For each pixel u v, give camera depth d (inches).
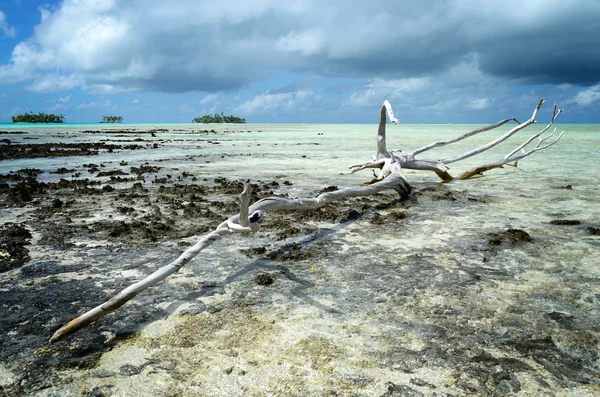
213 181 407.8
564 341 118.3
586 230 227.1
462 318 131.0
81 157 656.4
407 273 167.0
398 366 106.2
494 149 788.0
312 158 645.9
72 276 162.6
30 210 272.5
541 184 380.5
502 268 172.4
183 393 95.9
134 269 170.2
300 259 182.7
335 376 101.8
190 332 121.7
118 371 104.0
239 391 96.5
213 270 169.5
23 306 137.4
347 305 139.3
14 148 776.9
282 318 130.1
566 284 156.4
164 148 862.5
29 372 103.4
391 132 1847.9
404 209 282.0
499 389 98.0
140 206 285.9
